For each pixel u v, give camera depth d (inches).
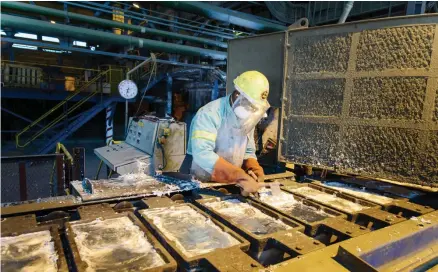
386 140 69.4
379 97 69.8
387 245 41.1
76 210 53.2
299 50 84.1
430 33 62.3
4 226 43.7
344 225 48.8
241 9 329.1
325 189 71.2
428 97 63.3
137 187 65.1
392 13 205.9
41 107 471.5
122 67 381.1
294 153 87.2
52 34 219.9
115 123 543.5
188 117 449.4
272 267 34.6
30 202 54.4
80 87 364.2
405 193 69.5
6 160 108.7
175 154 156.5
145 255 38.1
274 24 264.2
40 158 115.6
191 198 64.5
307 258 36.9
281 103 89.4
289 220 50.1
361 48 71.8
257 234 46.0
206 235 44.0
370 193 70.1
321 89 79.9
